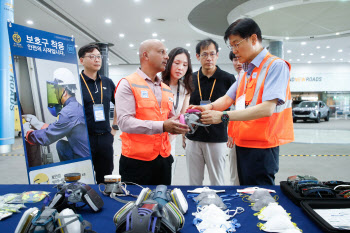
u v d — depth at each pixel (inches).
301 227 37.0
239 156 62.4
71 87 81.5
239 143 61.9
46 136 74.2
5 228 37.7
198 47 93.3
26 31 73.2
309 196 45.3
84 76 100.7
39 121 73.5
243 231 36.2
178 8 277.3
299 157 207.6
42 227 31.7
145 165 63.9
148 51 61.7
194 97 99.2
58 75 79.0
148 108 61.6
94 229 37.4
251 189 52.9
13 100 102.3
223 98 71.6
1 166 182.4
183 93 95.6
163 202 38.3
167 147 68.9
